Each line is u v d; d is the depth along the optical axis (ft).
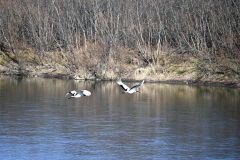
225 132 141.28
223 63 243.19
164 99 193.98
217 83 230.89
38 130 141.28
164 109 173.58
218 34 265.54
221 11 261.44
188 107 177.17
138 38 259.80
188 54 254.88
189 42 266.57
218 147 126.82
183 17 264.52
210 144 129.49
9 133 137.69
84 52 260.21
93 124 149.48
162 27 261.65
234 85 226.17
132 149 124.47
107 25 264.93
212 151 123.65
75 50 263.70
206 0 264.11
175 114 165.07
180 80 238.27
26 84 230.89
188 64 247.70
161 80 239.91
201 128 145.69
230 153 122.11
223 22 256.52
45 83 234.99
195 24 266.98
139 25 263.29
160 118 158.92
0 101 184.55
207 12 262.88
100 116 161.07
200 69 242.37
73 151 122.62
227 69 238.89
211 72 238.68
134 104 183.32
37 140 131.13
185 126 148.05
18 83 233.96
